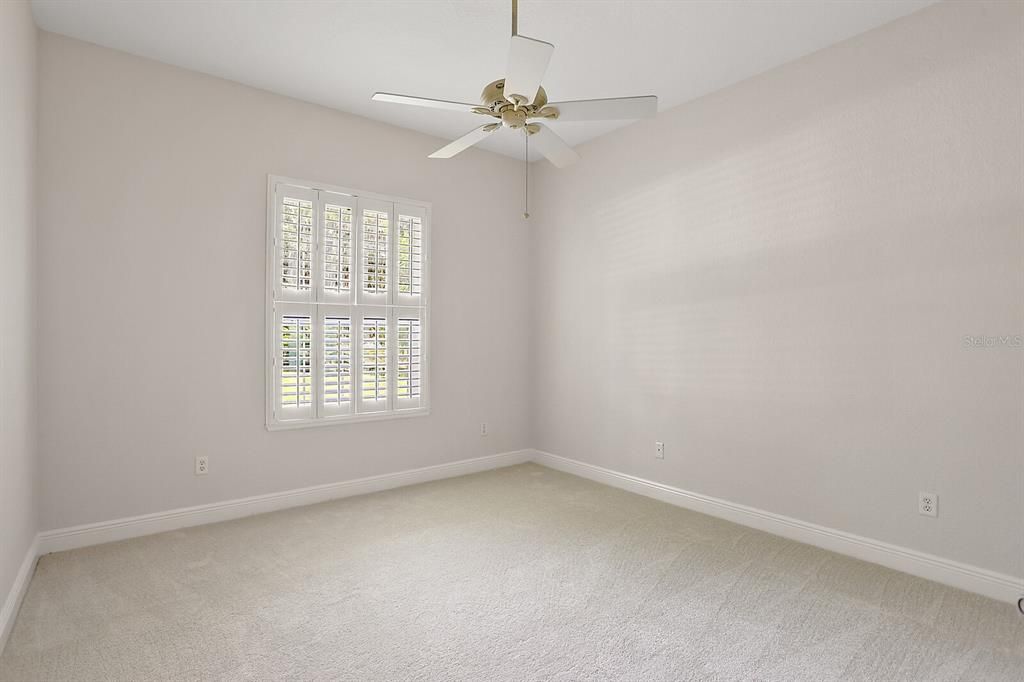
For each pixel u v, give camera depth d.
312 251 3.51
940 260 2.42
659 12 2.51
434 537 2.95
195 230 3.10
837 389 2.77
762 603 2.23
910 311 2.51
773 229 3.04
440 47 2.84
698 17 2.55
